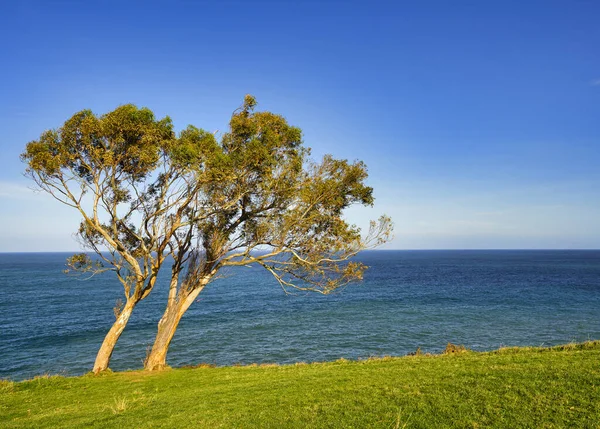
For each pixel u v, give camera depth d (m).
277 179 17.98
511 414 8.49
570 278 90.56
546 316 42.66
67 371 26.34
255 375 16.38
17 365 27.62
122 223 18.08
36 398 14.38
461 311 46.31
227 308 51.34
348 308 49.75
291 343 32.22
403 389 11.17
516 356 14.99
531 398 9.24
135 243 19.64
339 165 19.64
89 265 18.72
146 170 16.56
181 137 16.09
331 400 10.80
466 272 113.62
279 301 57.62
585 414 8.17
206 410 11.25
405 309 48.22
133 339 34.72
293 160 18.12
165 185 17.48
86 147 15.77
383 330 36.38
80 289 75.19
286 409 10.45
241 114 18.61
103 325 40.69
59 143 15.70
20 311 49.44
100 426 10.48
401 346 30.81
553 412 8.44
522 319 41.06
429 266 148.12
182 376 17.02
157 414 11.27
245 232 19.78
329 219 19.69
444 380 11.78
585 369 11.16
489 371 12.31
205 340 33.69
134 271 18.17
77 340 34.47
